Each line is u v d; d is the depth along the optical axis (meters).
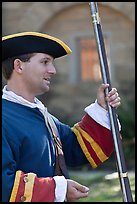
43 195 4.77
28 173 4.84
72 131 5.58
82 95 18.20
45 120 5.16
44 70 5.09
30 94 5.13
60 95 18.20
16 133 4.91
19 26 18.12
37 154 4.96
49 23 18.27
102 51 5.25
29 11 18.12
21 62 5.07
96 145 5.48
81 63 18.39
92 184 12.74
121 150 5.17
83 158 5.57
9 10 18.17
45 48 5.09
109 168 14.99
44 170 5.00
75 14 18.22
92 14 5.31
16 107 5.05
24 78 5.07
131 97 17.67
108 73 5.26
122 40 17.94
